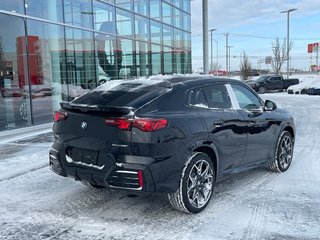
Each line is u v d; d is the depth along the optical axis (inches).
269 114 240.2
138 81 203.3
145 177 162.2
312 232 161.3
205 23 617.3
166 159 166.7
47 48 542.3
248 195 208.4
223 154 197.5
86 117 177.6
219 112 198.7
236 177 243.8
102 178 169.2
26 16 498.6
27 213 184.9
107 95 188.5
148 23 821.9
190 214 181.6
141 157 163.5
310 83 1355.8
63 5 563.8
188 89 190.1
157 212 184.9
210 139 186.9
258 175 248.4
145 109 170.1
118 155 165.9
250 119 218.2
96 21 640.4
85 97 196.5
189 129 176.1
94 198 204.8
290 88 1371.8
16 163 282.7
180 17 1004.6
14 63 497.4
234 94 217.0
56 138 193.0
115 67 698.2
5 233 162.6
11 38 490.6
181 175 173.3
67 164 182.2
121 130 165.8
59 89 569.0
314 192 212.5
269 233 160.4
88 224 171.5
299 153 313.0
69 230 165.3
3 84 485.7
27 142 373.1
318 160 288.2
